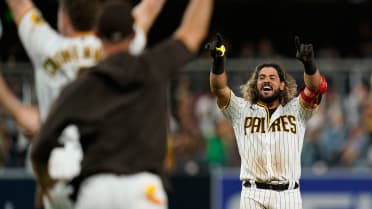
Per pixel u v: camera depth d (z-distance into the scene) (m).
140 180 12.44
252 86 22.72
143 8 15.68
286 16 55.44
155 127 12.60
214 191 37.47
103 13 12.90
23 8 14.87
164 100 12.77
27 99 39.56
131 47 15.00
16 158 38.16
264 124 22.48
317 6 55.50
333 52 52.78
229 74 41.56
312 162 40.62
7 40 45.94
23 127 14.54
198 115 41.19
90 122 12.36
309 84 21.72
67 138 13.77
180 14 51.75
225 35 54.84
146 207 12.41
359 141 40.94
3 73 39.78
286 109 22.48
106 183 12.39
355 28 55.84
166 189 12.84
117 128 12.45
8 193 36.47
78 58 14.40
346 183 37.81
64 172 13.37
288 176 22.31
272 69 22.56
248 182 22.61
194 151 40.06
